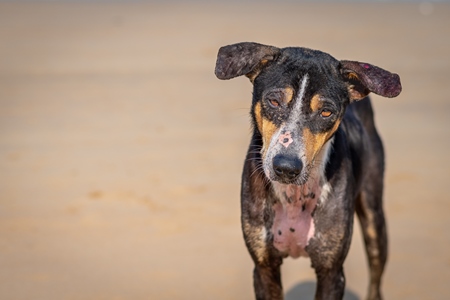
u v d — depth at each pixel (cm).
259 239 565
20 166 1114
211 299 722
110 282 754
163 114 1439
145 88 1681
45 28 2773
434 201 993
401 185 1057
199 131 1315
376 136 689
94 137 1276
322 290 571
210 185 1036
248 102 1541
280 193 552
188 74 1852
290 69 518
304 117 508
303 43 2441
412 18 3516
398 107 1522
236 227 892
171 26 2919
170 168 1107
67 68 1927
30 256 810
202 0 4906
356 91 539
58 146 1220
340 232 559
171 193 1005
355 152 622
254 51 530
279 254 573
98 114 1436
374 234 681
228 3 4597
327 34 2709
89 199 982
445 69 1958
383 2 4959
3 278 757
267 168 504
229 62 525
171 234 873
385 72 518
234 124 1362
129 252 825
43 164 1125
